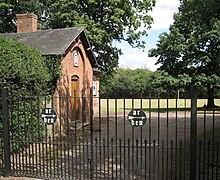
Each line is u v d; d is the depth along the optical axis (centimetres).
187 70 3069
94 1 2512
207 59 2867
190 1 2111
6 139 729
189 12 2622
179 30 3136
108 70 2947
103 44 2636
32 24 2044
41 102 1140
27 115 1002
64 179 713
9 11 3306
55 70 1534
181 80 2900
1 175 745
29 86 1114
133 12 2669
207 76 2908
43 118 723
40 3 3466
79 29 1847
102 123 2061
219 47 2731
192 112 611
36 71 1166
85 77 1958
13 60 998
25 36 1880
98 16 2688
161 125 1958
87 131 1583
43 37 1819
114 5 2548
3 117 727
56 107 1541
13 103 918
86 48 1950
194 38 2942
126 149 1129
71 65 1755
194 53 3009
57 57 1544
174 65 3148
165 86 2961
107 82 3161
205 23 2833
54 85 1559
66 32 1833
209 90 2984
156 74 3138
